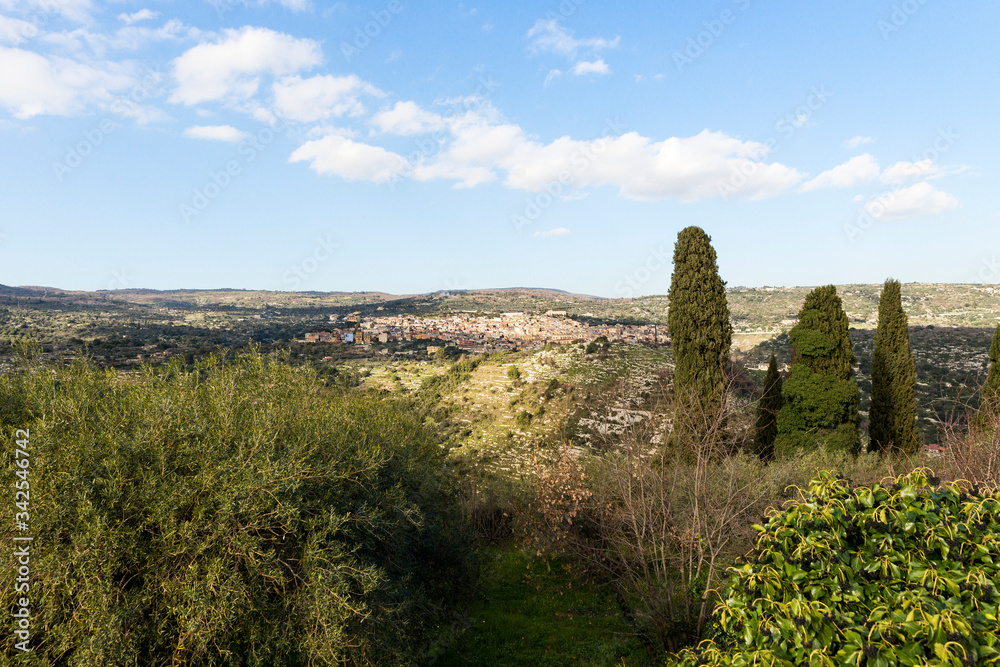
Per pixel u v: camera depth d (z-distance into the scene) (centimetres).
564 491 816
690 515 655
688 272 1302
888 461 988
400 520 523
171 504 393
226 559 396
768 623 253
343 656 412
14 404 446
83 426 414
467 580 680
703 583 600
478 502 1027
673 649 584
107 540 366
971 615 222
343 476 480
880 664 211
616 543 749
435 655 595
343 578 425
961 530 262
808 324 1496
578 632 666
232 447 458
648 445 776
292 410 548
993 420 715
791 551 284
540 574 855
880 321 1653
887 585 253
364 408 664
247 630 409
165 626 389
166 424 427
